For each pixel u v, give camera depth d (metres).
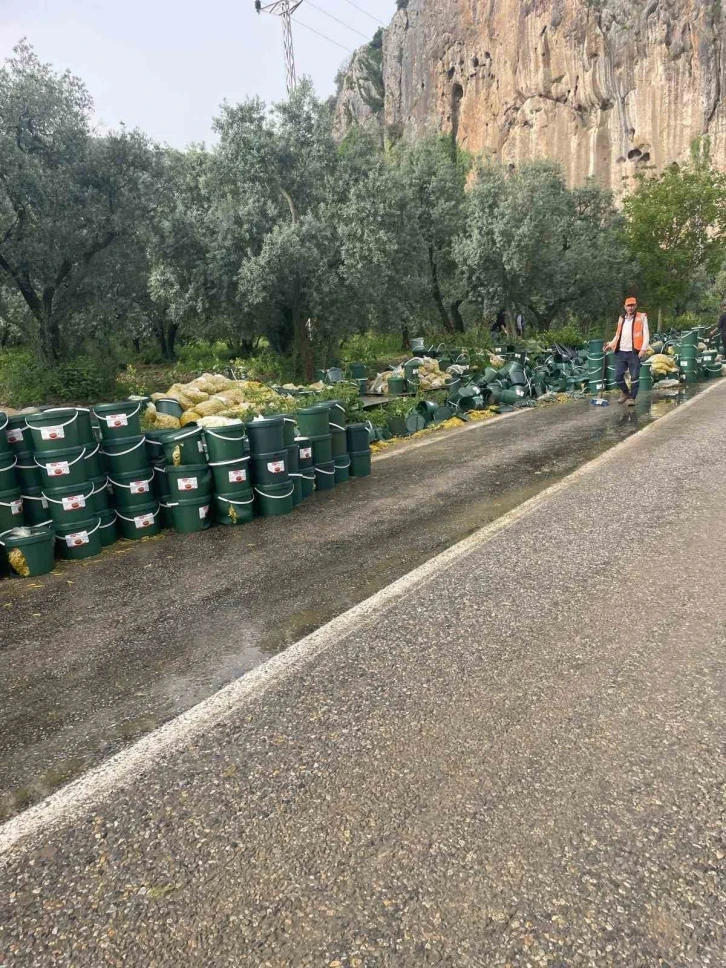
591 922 1.78
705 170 38.59
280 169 18.59
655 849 2.01
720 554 4.30
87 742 2.82
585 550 4.61
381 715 2.81
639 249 37.34
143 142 16.02
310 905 1.90
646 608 3.61
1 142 13.58
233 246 17.88
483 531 5.30
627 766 2.37
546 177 37.59
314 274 17.81
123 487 6.05
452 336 27.66
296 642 3.58
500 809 2.21
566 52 74.88
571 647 3.25
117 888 2.03
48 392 16.05
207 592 4.53
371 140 20.95
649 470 6.81
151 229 17.53
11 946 1.86
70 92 14.82
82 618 4.27
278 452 6.52
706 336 27.09
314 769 2.49
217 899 1.95
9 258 15.10
